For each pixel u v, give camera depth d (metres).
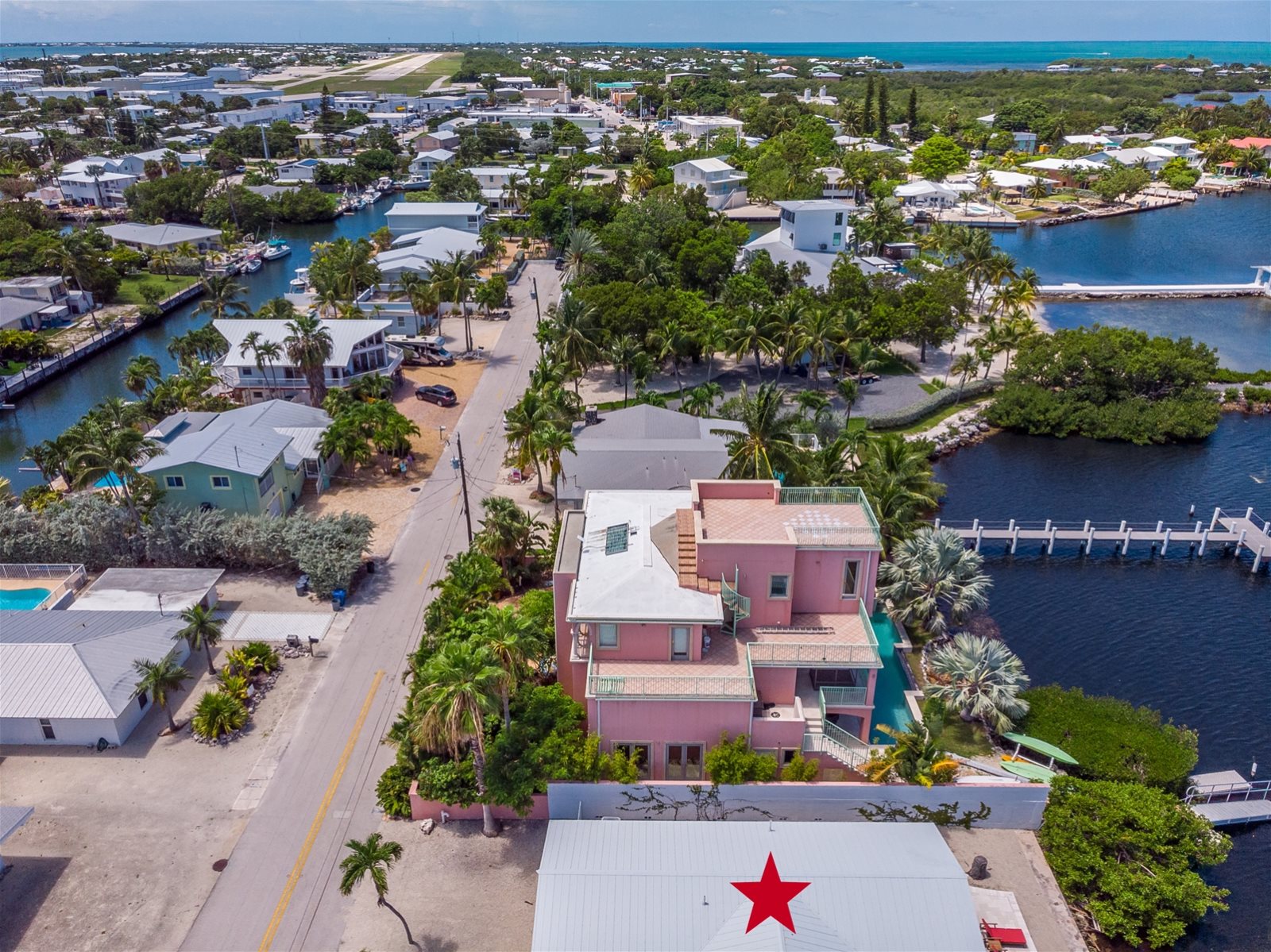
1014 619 58.47
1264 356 105.75
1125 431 85.12
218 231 149.12
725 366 98.44
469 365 99.50
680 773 41.25
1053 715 46.62
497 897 36.28
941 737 45.50
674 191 144.25
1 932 34.72
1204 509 72.62
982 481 77.19
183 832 39.31
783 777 39.84
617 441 67.69
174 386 82.06
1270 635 57.12
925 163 196.00
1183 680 52.78
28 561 58.81
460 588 48.38
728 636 42.28
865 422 83.12
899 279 106.56
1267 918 38.03
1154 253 156.12
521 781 37.81
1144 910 35.66
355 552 56.78
